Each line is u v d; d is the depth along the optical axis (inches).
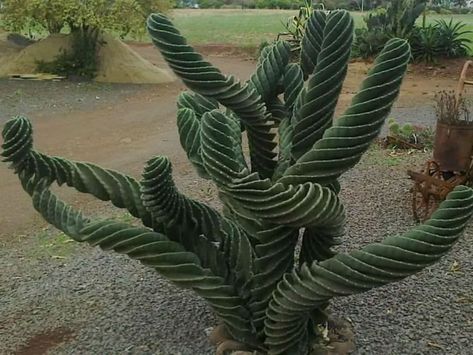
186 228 136.5
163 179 124.3
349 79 599.2
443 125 241.4
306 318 132.5
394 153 333.4
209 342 152.0
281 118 145.6
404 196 264.7
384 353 148.1
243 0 1834.4
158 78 627.8
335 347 143.7
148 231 128.9
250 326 137.5
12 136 120.3
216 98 122.2
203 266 137.5
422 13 738.2
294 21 609.0
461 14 1401.3
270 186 114.2
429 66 658.8
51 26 633.0
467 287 181.8
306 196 112.0
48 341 159.2
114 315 169.5
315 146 118.1
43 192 127.6
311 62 139.6
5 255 219.9
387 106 115.9
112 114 477.1
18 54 652.1
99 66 624.7
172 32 118.7
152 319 166.2
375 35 687.7
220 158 116.4
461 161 240.2
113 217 252.1
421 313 166.7
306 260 136.1
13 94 537.3
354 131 115.7
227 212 146.0
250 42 887.1
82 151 372.8
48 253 218.2
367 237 221.6
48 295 184.1
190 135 141.0
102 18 577.3
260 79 141.4
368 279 113.6
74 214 131.3
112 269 200.1
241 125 146.3
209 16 1357.0
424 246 111.0
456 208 111.4
